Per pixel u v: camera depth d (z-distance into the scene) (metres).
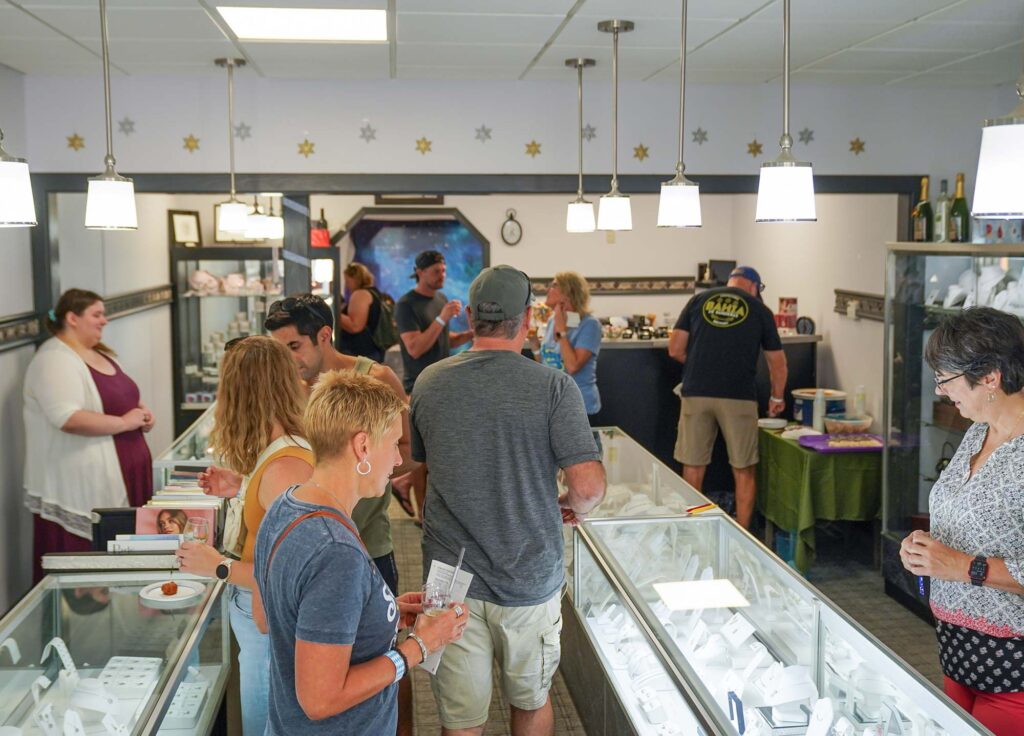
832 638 2.55
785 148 3.11
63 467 4.82
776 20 4.06
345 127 5.53
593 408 6.12
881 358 6.44
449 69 5.20
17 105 5.23
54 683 2.69
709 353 5.98
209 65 5.03
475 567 2.95
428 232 12.72
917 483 5.10
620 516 3.69
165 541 3.26
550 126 5.64
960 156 5.92
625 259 11.43
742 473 6.05
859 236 6.76
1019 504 2.58
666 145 5.76
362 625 2.08
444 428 2.95
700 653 2.80
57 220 5.50
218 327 8.49
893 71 5.28
